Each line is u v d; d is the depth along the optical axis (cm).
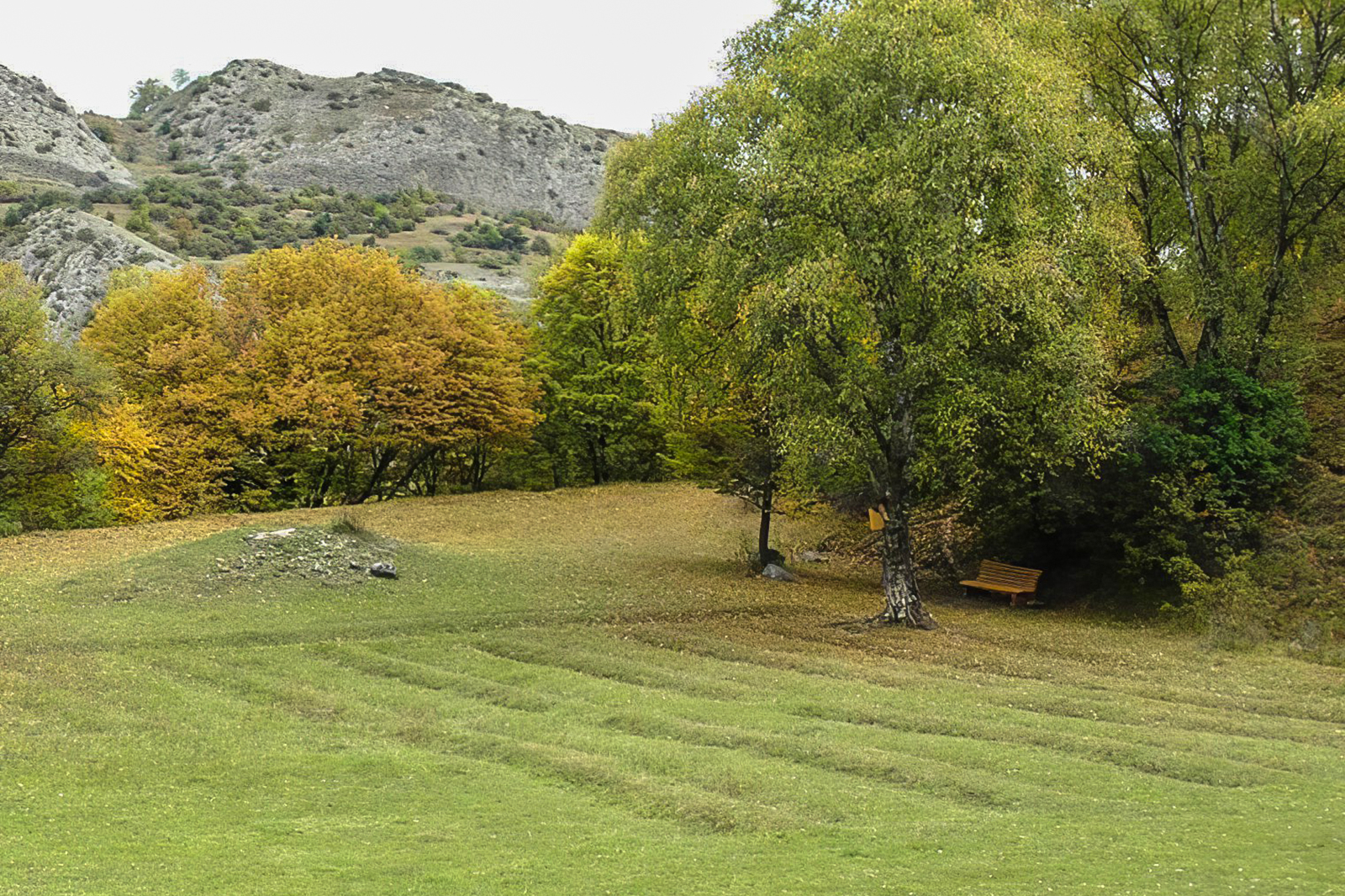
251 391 4228
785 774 1355
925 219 2103
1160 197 3148
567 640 2164
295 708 1711
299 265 4741
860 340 2344
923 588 3078
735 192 2320
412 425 4334
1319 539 2512
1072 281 2148
